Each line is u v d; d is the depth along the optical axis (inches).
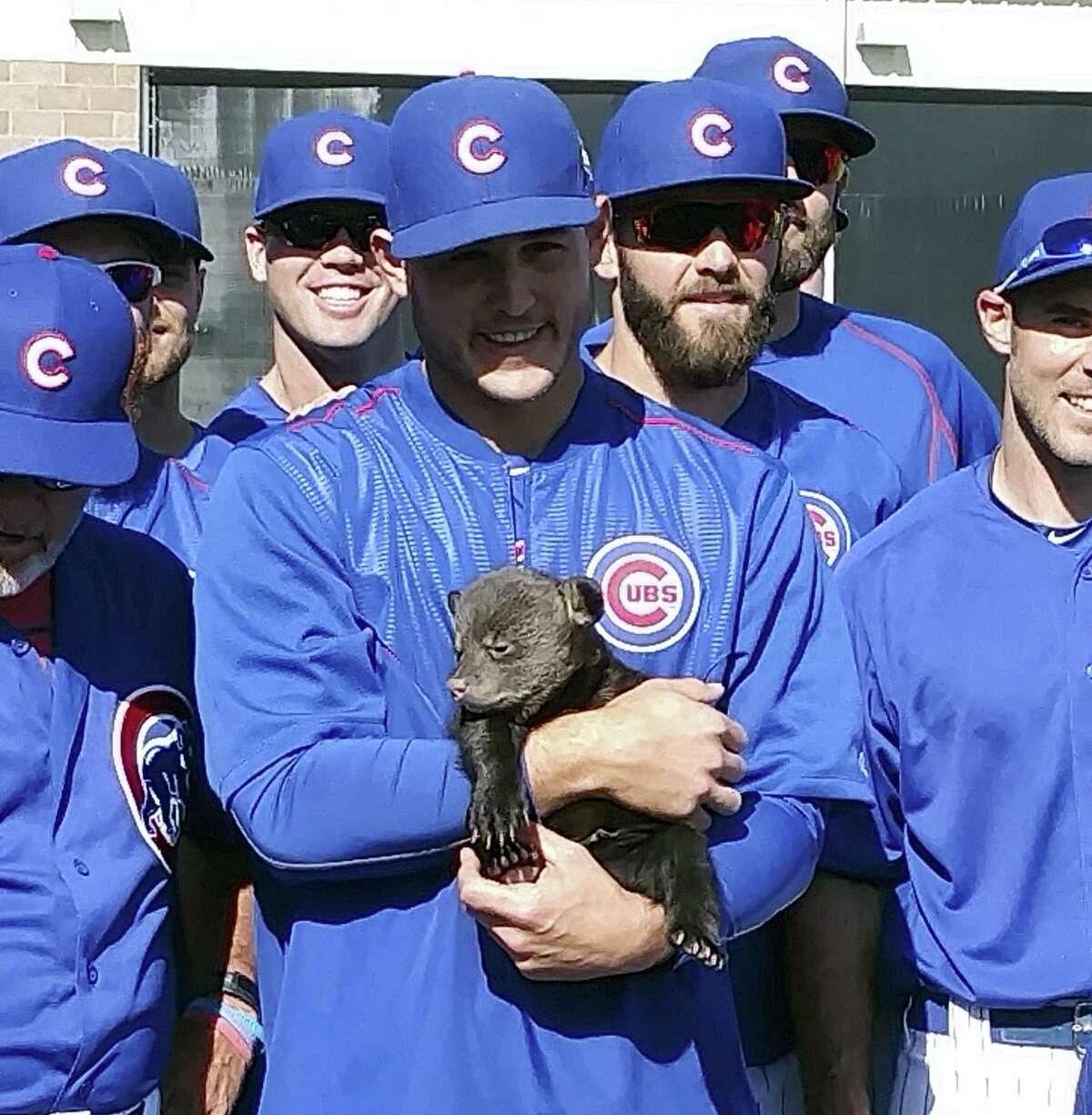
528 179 262.4
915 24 804.0
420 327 274.1
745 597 282.5
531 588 262.1
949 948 317.7
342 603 269.0
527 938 253.8
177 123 783.7
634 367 386.3
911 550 331.0
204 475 413.4
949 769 319.0
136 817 281.3
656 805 254.7
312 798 256.8
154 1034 280.2
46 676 280.4
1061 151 820.0
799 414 394.3
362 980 266.1
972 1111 317.4
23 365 267.4
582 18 788.0
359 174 486.0
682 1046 267.7
